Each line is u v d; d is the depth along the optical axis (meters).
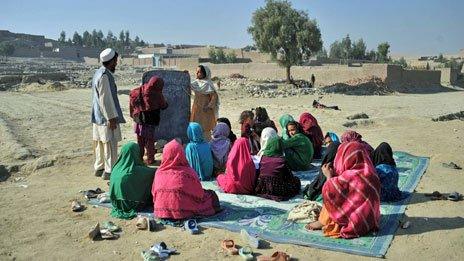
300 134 8.73
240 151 7.25
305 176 8.30
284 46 40.25
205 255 5.14
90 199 7.11
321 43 40.53
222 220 6.10
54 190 7.68
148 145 9.09
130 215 6.33
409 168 8.74
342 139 7.25
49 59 101.12
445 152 10.45
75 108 21.17
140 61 89.88
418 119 15.83
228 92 32.56
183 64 62.84
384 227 5.72
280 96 31.02
